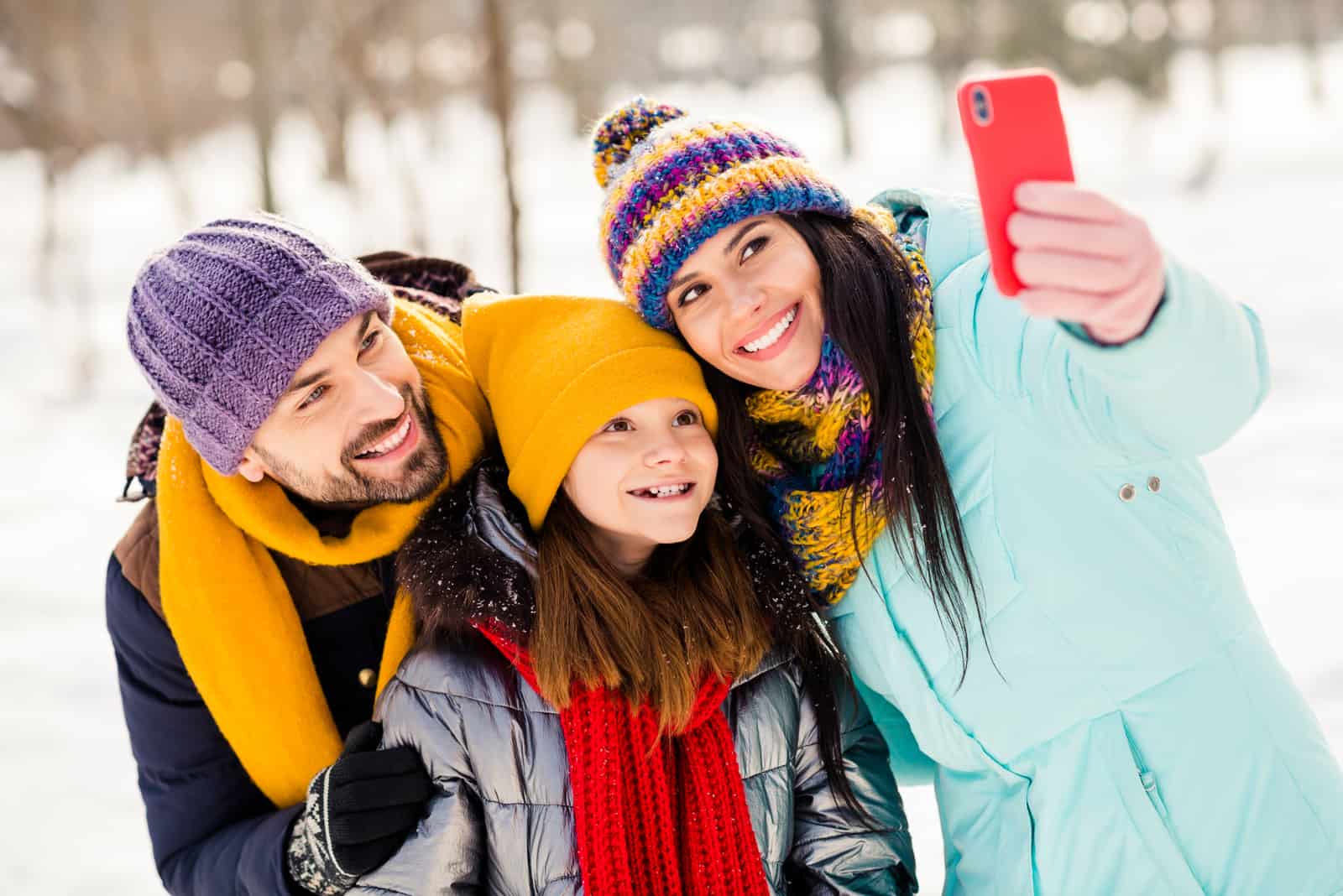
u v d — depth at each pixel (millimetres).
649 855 1516
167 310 1497
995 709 1490
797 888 1680
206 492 1711
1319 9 27750
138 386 7926
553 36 24250
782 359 1466
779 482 1586
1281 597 3527
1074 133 17047
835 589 1598
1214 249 8742
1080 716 1447
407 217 7828
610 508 1511
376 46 7668
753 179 1433
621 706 1525
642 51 35312
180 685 1728
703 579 1572
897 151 17719
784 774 1610
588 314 1594
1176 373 1114
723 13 35531
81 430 7020
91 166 19719
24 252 13391
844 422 1492
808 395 1498
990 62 19891
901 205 1692
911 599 1519
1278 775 1431
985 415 1439
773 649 1622
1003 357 1407
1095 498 1413
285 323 1478
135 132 20219
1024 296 1038
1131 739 1444
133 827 2973
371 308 1547
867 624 1585
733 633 1541
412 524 1636
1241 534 4070
